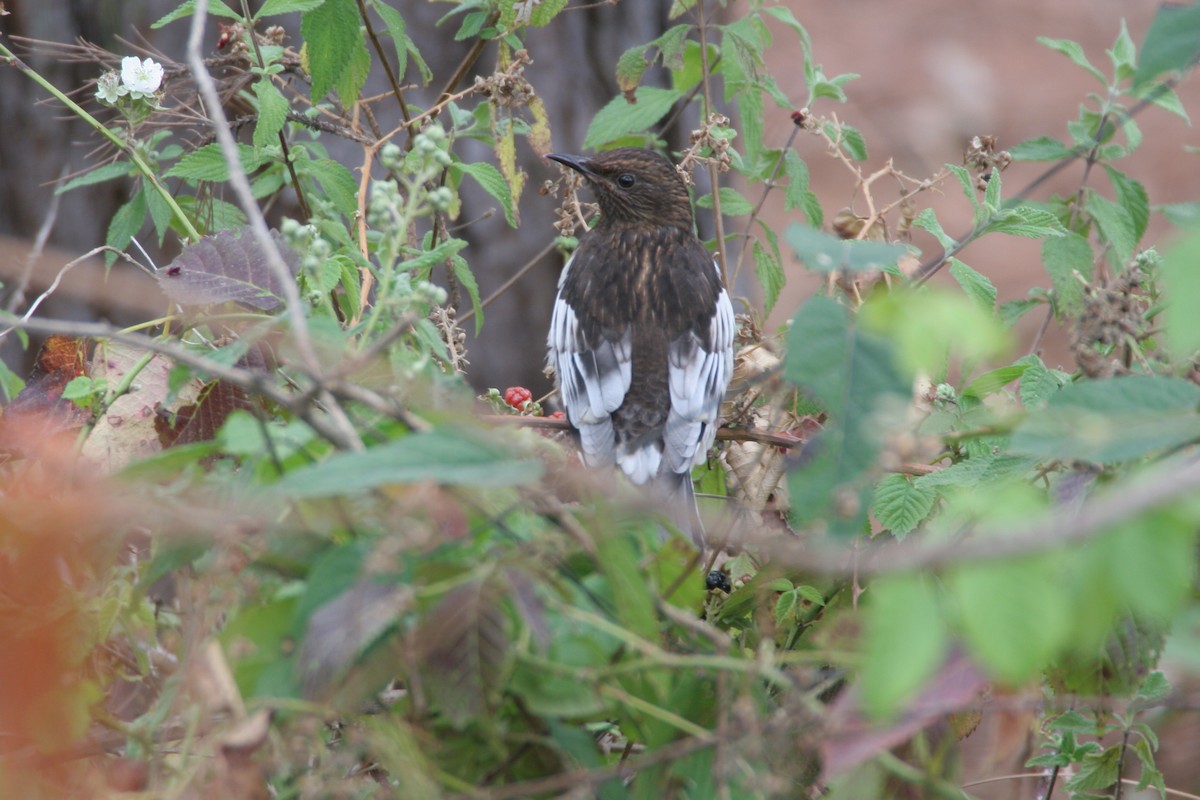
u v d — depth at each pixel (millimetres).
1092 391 4734
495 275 15172
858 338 4535
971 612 3609
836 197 28016
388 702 5375
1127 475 5070
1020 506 3885
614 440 10422
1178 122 31234
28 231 13984
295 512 4742
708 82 10320
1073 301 8734
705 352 10891
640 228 11539
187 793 4707
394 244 5633
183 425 6891
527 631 4594
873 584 6836
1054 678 5750
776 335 9031
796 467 4820
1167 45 4980
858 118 32125
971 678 4184
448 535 4445
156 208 9086
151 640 6047
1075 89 33562
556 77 15133
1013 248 27000
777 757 4668
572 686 4730
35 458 6152
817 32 36500
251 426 4855
